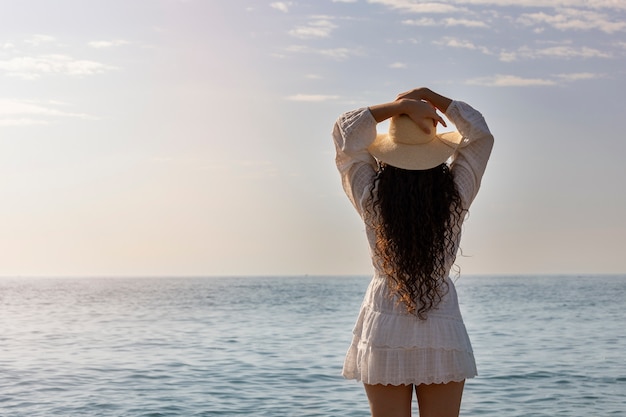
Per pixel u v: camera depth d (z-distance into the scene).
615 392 10.93
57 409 9.69
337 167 3.30
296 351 16.73
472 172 3.20
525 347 17.72
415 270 3.07
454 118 3.18
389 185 3.13
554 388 11.29
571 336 20.83
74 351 16.97
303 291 77.94
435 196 3.11
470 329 23.72
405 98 3.27
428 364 3.05
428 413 3.13
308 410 9.66
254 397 10.60
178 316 31.69
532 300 48.91
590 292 67.25
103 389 11.28
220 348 17.58
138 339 20.17
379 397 3.12
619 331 22.53
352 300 51.69
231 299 54.25
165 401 10.29
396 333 3.07
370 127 3.17
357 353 3.20
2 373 13.04
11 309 38.50
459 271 3.21
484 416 9.34
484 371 13.16
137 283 133.50
